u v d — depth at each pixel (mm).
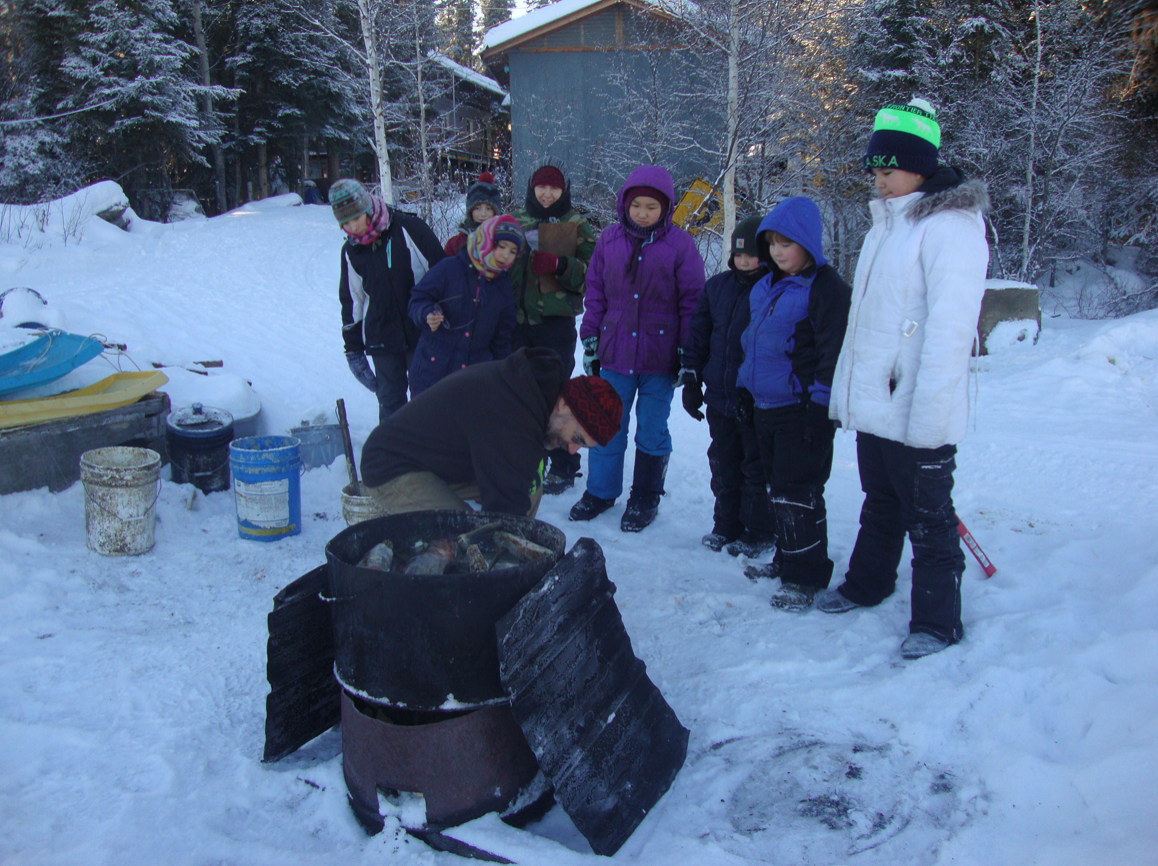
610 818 2111
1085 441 5676
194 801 2273
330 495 4977
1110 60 12266
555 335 4879
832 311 3273
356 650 2143
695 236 13156
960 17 13109
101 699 2770
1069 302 12516
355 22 22094
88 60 18281
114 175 19516
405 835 2145
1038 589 3377
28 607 3354
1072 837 1974
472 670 2080
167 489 4570
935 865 1970
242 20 21812
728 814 2234
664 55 15000
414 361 4234
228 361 7566
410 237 4547
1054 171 12266
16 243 12586
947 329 2752
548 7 17531
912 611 3045
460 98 25188
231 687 2900
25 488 4199
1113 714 2375
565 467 5188
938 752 2406
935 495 2930
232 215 19453
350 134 24609
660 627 3355
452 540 2463
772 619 3379
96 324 7371
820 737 2541
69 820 2189
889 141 2850
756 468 3939
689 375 4121
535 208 4848
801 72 12789
